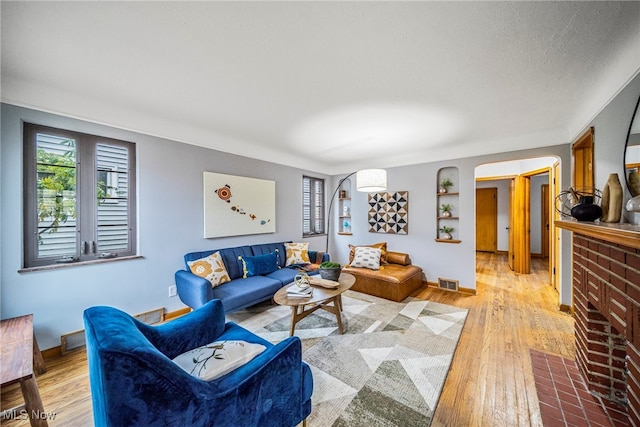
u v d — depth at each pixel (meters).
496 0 1.18
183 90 2.07
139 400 0.83
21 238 1.98
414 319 2.77
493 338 2.35
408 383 1.74
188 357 1.20
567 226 1.75
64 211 2.22
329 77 1.86
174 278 2.85
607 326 1.61
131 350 0.83
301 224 4.59
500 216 6.94
